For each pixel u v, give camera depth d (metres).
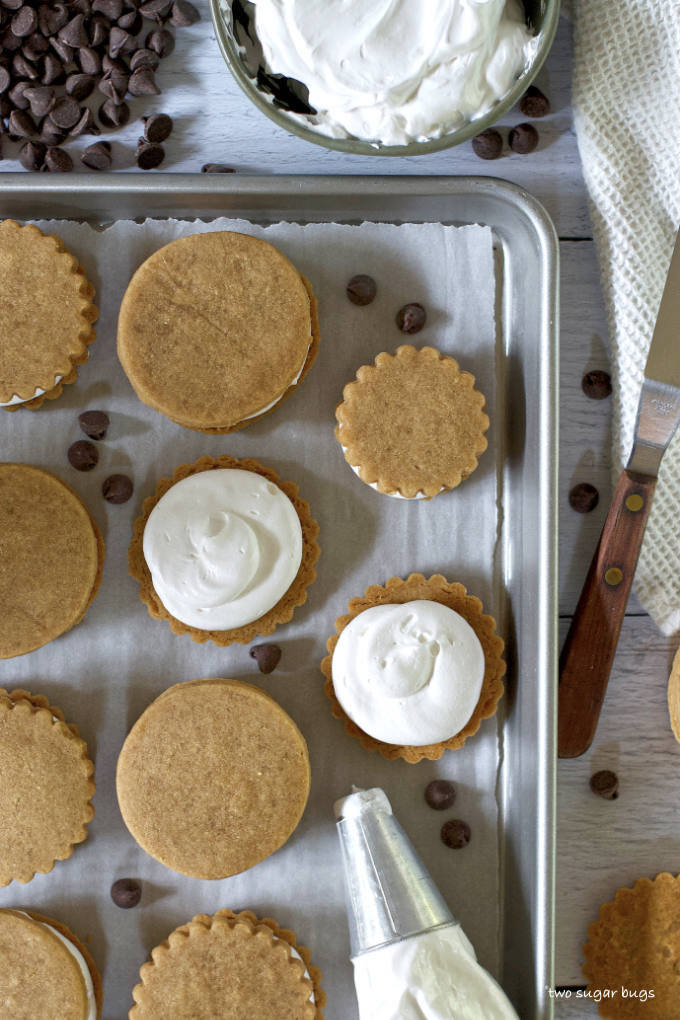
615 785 0.51
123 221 0.50
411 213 0.51
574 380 0.52
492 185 0.49
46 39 0.50
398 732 0.48
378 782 0.50
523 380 0.51
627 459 0.51
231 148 0.52
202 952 0.48
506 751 0.51
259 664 0.49
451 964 0.46
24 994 0.47
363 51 0.46
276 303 0.49
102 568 0.50
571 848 0.51
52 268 0.49
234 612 0.48
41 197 0.49
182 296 0.48
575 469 0.52
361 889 0.47
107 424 0.49
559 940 0.51
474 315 0.51
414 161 0.52
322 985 0.49
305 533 0.50
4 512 0.48
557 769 0.51
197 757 0.48
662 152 0.51
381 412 0.49
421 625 0.49
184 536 0.48
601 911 0.51
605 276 0.51
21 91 0.50
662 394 0.49
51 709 0.49
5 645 0.48
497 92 0.48
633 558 0.50
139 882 0.49
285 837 0.48
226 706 0.48
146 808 0.48
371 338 0.51
